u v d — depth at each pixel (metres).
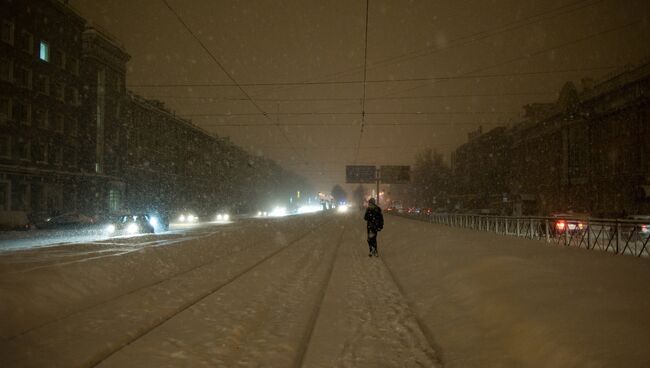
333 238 24.44
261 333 6.55
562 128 48.31
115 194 50.56
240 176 99.00
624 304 5.48
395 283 10.76
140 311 7.55
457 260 10.83
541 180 54.56
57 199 42.00
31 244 21.67
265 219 58.16
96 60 47.53
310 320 7.33
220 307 8.03
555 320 5.17
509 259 9.34
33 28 39.28
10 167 36.03
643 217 23.94
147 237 25.00
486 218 23.55
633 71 37.25
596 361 3.96
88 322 6.80
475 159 74.94
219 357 5.45
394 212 68.88
